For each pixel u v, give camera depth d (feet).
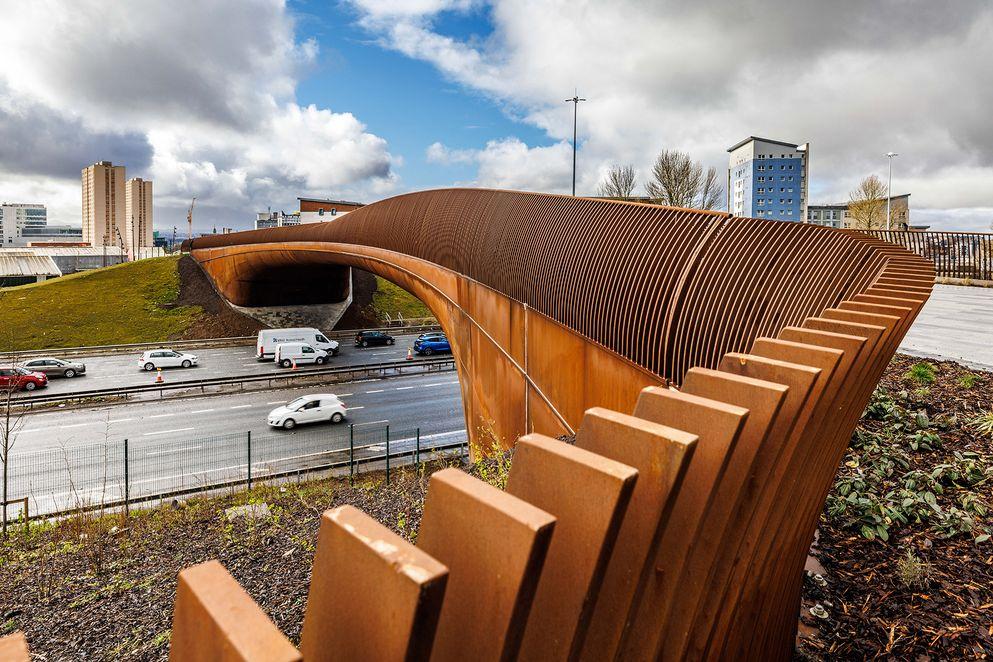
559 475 3.50
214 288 154.61
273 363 113.19
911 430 22.70
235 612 2.42
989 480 18.56
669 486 3.54
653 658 4.42
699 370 5.06
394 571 2.45
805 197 307.99
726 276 16.10
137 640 20.89
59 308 137.69
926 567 14.67
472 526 3.05
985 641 11.89
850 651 12.08
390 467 52.49
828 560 15.55
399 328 153.07
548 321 29.01
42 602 24.41
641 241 20.56
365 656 2.67
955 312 48.08
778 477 5.53
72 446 63.46
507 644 2.77
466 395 51.80
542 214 32.12
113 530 32.99
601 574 3.26
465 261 47.57
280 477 48.83
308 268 136.67
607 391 22.13
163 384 86.07
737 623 6.44
